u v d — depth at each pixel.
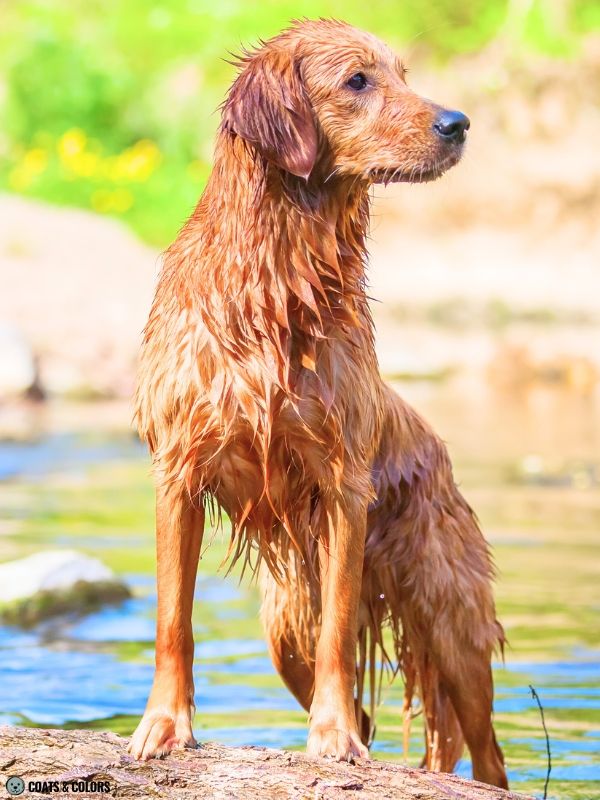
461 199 42.53
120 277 29.20
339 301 6.44
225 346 6.25
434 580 7.59
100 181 36.44
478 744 7.68
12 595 10.72
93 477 17.19
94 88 39.94
